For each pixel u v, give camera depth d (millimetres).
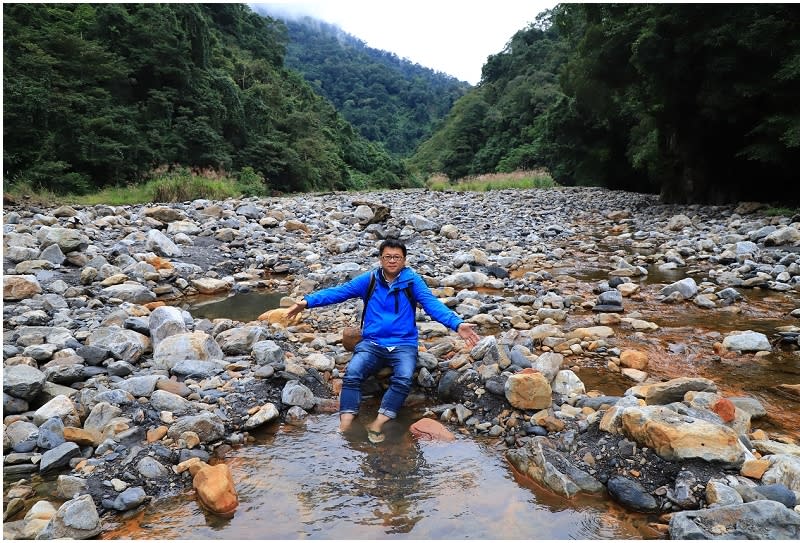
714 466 2670
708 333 5156
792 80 11461
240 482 2820
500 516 2520
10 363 3895
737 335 4785
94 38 31375
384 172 65250
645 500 2555
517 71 80250
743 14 11672
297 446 3211
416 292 3977
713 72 12453
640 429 2854
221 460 3043
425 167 81875
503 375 3770
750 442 2979
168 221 10133
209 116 36219
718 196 14961
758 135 13016
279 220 11320
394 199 17594
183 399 3471
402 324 3930
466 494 2705
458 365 4109
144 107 31172
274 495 2705
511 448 3172
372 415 3645
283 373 3914
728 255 8312
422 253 8922
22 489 2678
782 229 8898
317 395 3887
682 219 11977
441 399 3855
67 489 2641
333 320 5746
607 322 5566
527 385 3424
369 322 3979
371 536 2375
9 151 21688
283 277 7941
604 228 12555
